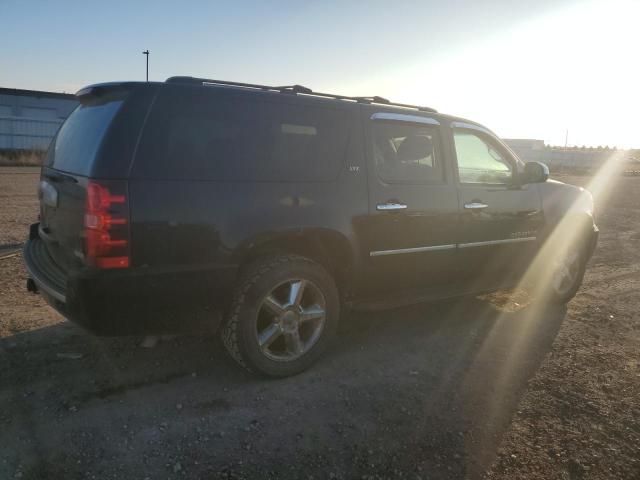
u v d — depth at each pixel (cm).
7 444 290
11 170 2256
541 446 310
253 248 357
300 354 385
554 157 5650
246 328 357
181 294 329
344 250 401
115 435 303
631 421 338
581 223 573
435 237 455
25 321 459
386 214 417
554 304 577
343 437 312
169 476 271
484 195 491
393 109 442
